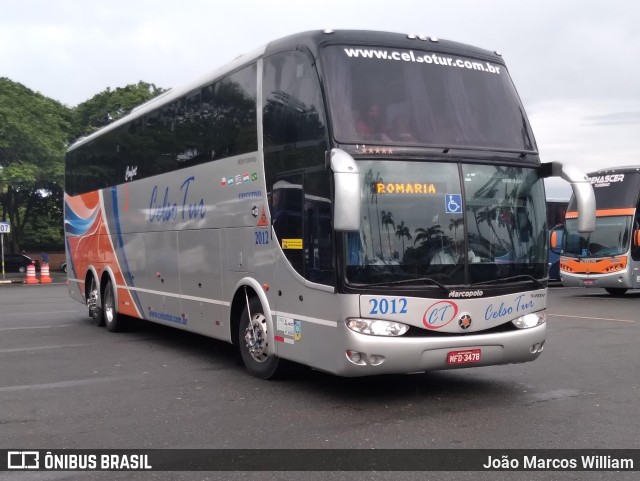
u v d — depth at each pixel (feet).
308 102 24.90
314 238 24.38
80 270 52.42
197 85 33.96
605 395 25.67
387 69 25.09
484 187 24.91
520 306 24.98
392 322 23.04
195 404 24.88
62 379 29.73
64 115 140.15
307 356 25.03
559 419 22.31
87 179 50.90
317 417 22.82
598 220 69.67
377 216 23.32
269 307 27.40
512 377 29.01
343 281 22.98
